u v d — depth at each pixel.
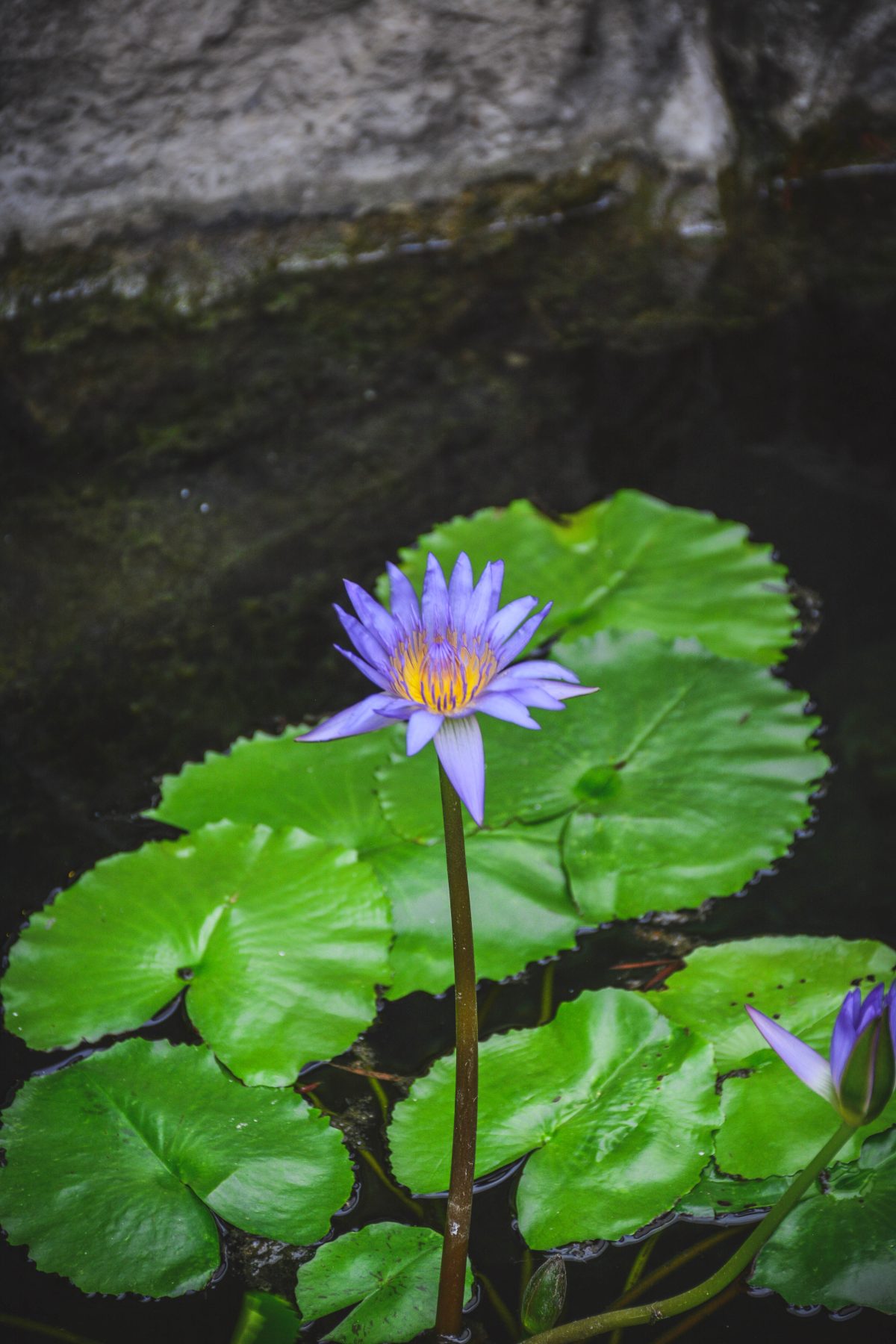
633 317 2.59
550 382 2.41
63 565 2.24
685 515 2.22
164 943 1.95
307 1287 1.81
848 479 2.27
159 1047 1.90
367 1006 1.92
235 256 2.86
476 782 1.73
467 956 1.77
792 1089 1.87
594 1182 1.83
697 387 2.39
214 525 2.28
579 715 2.07
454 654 1.74
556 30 2.84
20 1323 1.82
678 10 2.83
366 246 2.96
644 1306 1.78
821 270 2.70
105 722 2.12
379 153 2.89
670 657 2.10
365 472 2.32
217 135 2.76
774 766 2.03
